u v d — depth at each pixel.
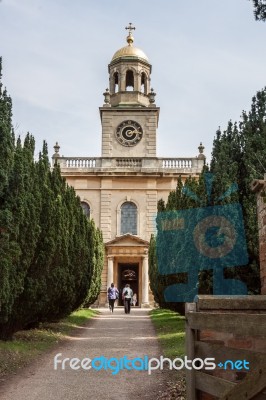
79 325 21.19
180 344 12.79
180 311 22.28
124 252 40.00
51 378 9.10
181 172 41.38
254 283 13.01
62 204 18.52
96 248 31.77
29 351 12.08
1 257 10.92
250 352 3.49
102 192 41.38
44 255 14.50
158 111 43.75
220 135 15.62
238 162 14.65
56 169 20.47
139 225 40.81
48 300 15.44
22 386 8.40
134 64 45.19
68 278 18.80
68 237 19.52
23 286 13.23
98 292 33.16
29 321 15.01
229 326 3.70
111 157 42.09
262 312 4.43
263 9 6.43
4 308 11.79
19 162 11.94
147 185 41.50
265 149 13.93
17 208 11.85
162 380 8.73
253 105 14.90
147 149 42.72
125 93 44.38
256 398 3.22
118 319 25.30
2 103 11.49
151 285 31.62
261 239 5.89
